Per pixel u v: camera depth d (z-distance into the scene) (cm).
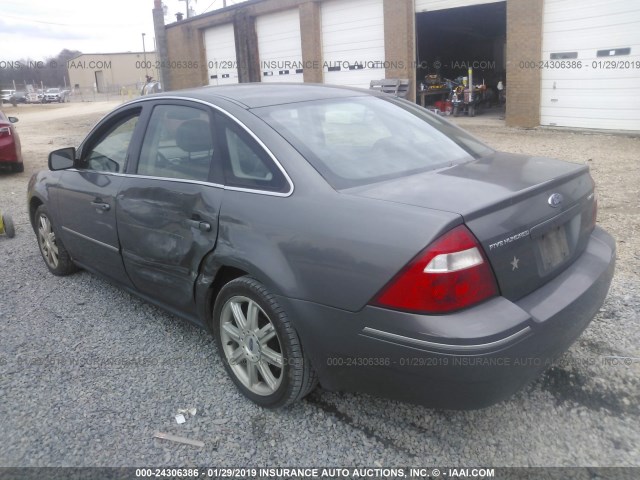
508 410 294
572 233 288
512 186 263
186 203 320
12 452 272
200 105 337
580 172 303
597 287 282
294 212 269
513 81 1406
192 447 274
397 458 263
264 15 2025
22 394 320
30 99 5694
